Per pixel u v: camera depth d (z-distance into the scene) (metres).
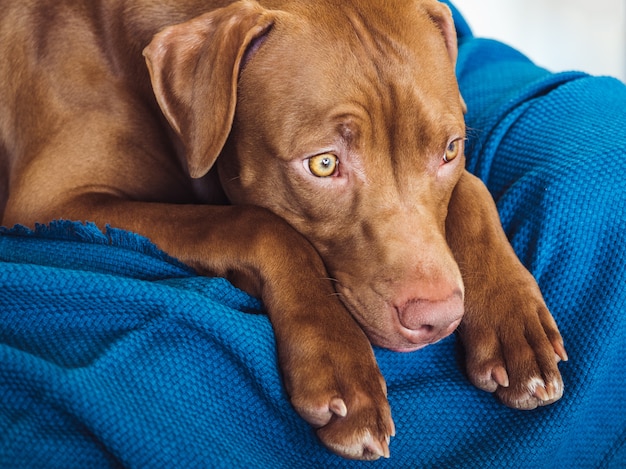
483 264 0.59
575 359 0.58
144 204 0.63
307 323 0.54
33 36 0.71
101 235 0.59
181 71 0.59
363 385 0.51
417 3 0.62
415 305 0.54
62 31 0.70
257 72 0.59
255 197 0.61
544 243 0.61
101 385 0.49
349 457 0.51
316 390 0.51
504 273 0.58
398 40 0.59
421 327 0.54
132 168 0.68
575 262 0.60
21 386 0.48
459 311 0.54
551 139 0.67
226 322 0.52
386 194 0.58
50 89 0.69
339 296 0.58
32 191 0.67
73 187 0.66
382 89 0.57
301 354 0.52
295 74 0.58
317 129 0.57
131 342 0.51
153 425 0.50
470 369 0.56
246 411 0.53
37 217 0.66
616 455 0.62
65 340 0.52
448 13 0.63
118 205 0.64
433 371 0.58
